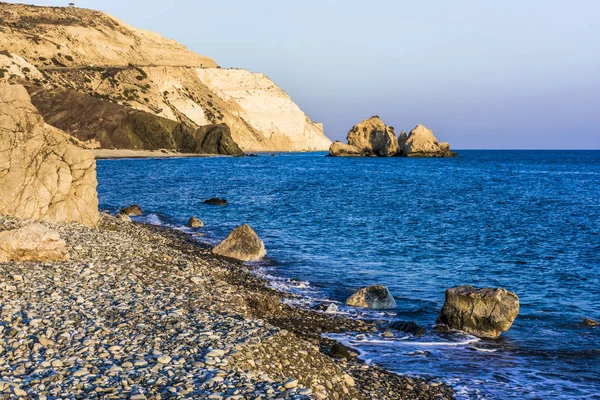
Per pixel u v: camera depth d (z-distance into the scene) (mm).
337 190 72500
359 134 192250
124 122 156375
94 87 186250
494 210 54281
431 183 88375
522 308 21297
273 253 30734
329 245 33688
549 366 15375
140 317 14570
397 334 17734
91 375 10719
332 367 13523
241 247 28984
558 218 49094
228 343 12812
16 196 28094
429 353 16141
